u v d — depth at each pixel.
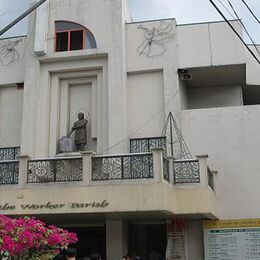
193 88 21.62
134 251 18.20
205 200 15.47
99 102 18.97
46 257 8.86
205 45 19.05
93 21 19.45
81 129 18.89
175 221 17.22
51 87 19.45
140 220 17.80
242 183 17.72
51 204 15.07
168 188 15.01
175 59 18.98
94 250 18.39
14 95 20.17
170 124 18.28
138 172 14.85
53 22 19.75
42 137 18.61
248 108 18.34
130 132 18.78
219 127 18.34
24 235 8.52
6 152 19.48
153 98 18.97
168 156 16.31
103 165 15.16
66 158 15.52
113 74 18.62
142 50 19.30
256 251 16.92
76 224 18.59
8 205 15.34
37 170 15.59
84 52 19.02
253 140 18.02
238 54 18.80
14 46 20.42
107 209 14.64
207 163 16.56
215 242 17.23
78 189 15.05
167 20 19.45
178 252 16.92
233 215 17.45
